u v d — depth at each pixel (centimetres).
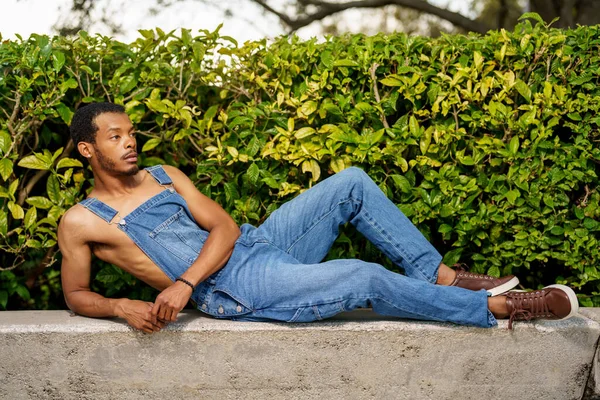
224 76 356
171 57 355
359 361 285
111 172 289
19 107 339
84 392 283
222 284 291
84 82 348
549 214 345
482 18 1011
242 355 282
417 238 304
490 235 346
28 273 368
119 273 352
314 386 286
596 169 355
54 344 279
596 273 347
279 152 337
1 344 280
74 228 287
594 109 338
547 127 335
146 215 291
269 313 286
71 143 357
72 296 292
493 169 350
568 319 292
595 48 347
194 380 283
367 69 339
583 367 291
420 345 285
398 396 289
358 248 356
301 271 283
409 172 342
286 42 360
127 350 280
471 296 282
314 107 338
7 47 333
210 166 349
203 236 303
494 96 338
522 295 287
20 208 332
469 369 288
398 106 355
